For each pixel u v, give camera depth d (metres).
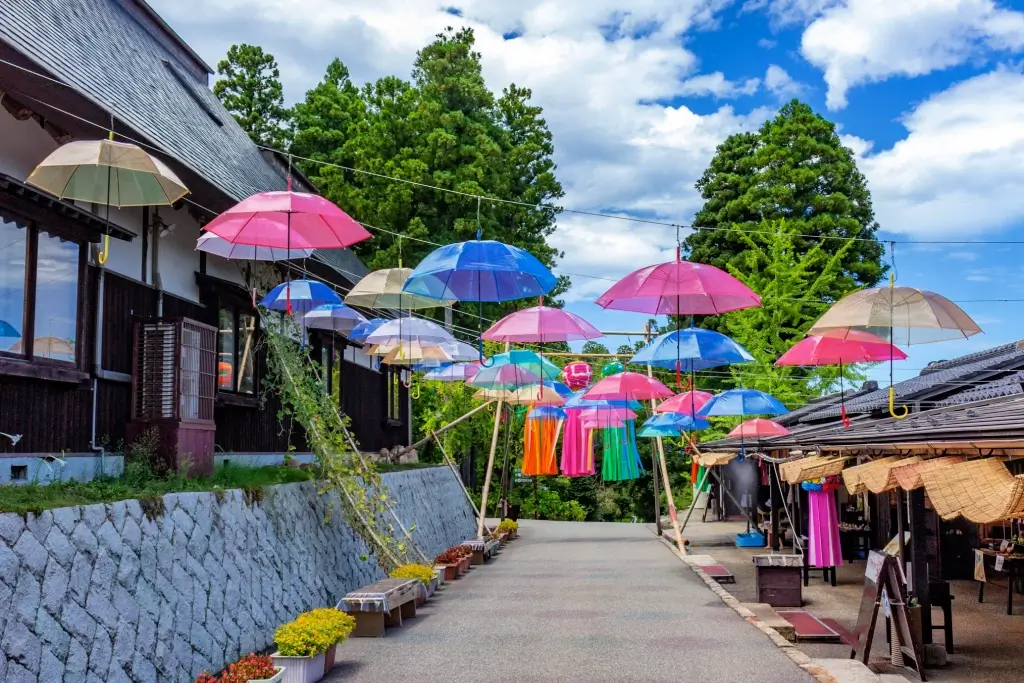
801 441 13.54
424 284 11.20
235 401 12.92
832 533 14.32
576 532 24.70
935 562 14.66
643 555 18.09
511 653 8.53
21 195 7.96
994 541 14.27
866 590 9.22
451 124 29.47
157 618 6.75
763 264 29.39
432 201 28.88
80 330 9.05
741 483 26.83
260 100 36.31
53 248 8.71
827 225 29.89
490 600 11.93
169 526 7.36
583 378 22.88
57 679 5.44
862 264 30.05
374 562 12.84
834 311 9.10
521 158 31.75
